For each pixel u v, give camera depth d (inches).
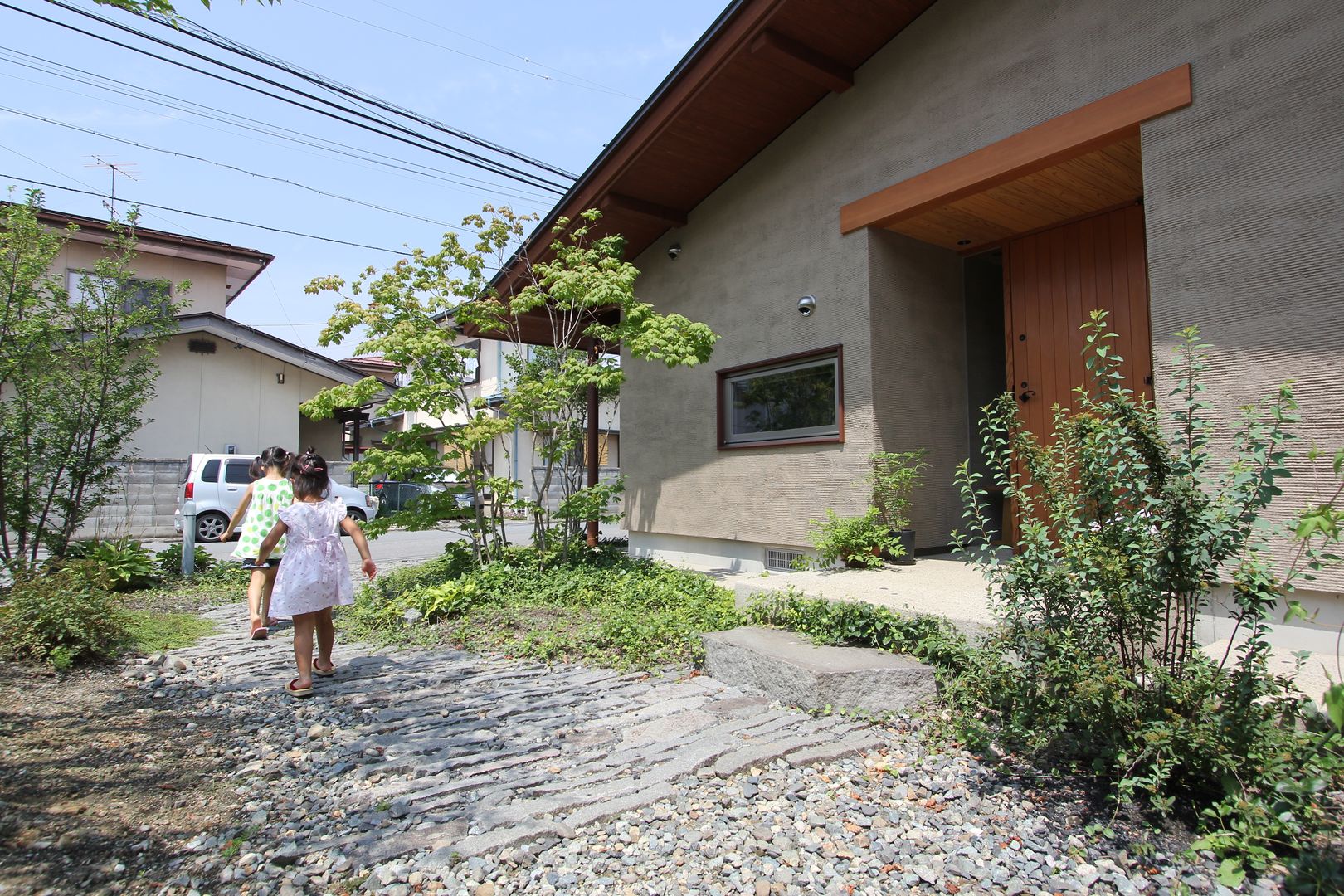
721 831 97.7
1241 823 86.4
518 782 111.9
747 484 301.6
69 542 331.9
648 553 363.6
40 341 287.3
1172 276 173.9
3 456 284.5
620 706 149.9
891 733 130.7
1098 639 104.5
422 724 140.9
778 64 253.3
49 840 94.0
